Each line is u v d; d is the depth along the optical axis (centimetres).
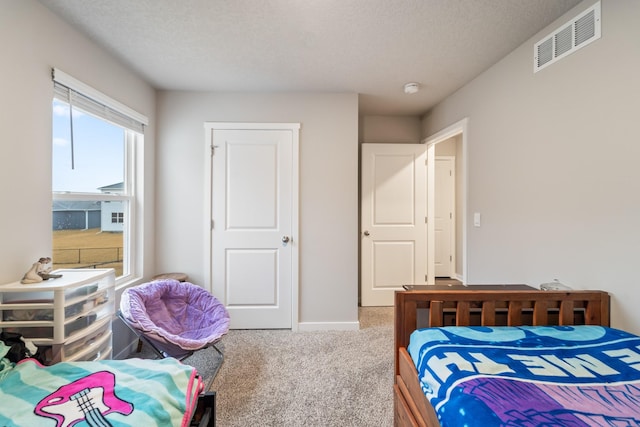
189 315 223
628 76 133
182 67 227
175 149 272
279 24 174
